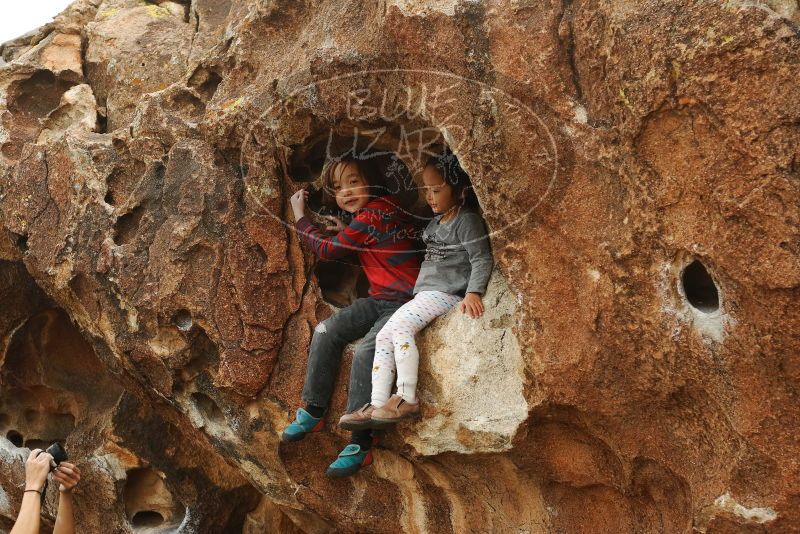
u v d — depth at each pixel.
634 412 3.01
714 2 2.55
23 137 4.64
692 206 2.68
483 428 3.29
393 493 3.84
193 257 3.82
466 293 3.29
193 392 4.02
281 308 3.75
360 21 3.41
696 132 2.63
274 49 3.79
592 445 3.25
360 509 3.89
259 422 3.87
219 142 3.77
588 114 2.93
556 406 3.14
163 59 4.62
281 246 3.73
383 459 3.77
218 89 3.86
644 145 2.75
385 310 3.59
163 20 4.89
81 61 4.88
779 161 2.47
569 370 3.05
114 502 4.84
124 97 4.62
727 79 2.52
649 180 2.76
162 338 3.93
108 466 4.83
